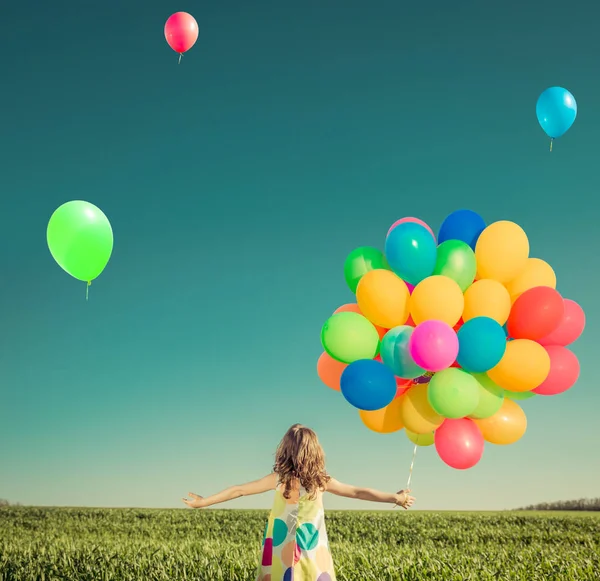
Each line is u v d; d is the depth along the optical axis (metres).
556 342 6.76
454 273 6.38
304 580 4.67
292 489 4.89
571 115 8.30
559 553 11.67
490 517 22.02
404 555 11.10
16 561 10.72
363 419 6.70
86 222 6.99
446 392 5.96
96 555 11.31
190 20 9.92
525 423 6.71
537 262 6.81
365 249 7.07
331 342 6.32
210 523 19.67
